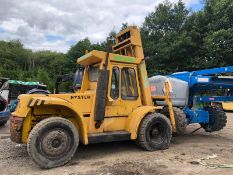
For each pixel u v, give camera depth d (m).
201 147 7.79
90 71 7.71
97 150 7.38
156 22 30.98
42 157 5.91
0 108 10.84
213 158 6.67
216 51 25.42
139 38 7.74
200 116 8.95
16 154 7.02
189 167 5.96
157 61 28.08
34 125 6.40
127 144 7.99
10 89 16.34
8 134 9.62
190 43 26.84
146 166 6.03
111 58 7.09
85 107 6.74
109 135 6.75
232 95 9.53
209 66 25.81
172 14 30.77
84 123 6.45
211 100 9.30
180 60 27.98
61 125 6.12
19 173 5.68
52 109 6.55
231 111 17.38
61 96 6.52
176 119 8.02
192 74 8.99
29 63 61.25
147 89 7.71
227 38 25.11
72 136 6.24
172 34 29.09
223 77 8.85
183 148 7.64
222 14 27.39
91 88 7.57
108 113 7.02
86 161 6.45
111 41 7.12
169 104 7.82
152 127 7.36
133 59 7.47
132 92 7.43
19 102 6.42
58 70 42.34
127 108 7.30
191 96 9.32
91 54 6.91
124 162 6.32
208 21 28.06
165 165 6.10
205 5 29.11
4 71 36.41
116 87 7.18
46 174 5.60
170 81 8.65
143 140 7.17
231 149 7.59
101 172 5.68
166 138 7.50
